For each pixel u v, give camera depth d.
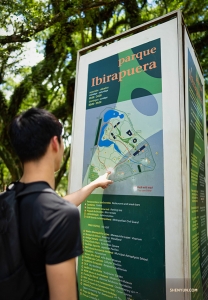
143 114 1.72
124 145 1.78
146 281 1.50
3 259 0.90
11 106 7.77
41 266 0.91
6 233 0.91
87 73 2.18
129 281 1.57
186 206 1.43
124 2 5.70
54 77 7.00
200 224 1.95
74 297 0.85
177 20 1.67
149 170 1.62
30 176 1.02
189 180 1.56
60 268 0.82
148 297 1.48
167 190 1.51
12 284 0.88
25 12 4.02
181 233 1.41
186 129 1.57
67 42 5.81
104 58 2.07
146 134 1.68
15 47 4.39
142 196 1.62
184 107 1.57
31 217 0.90
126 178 1.72
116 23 6.43
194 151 1.85
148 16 5.88
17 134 1.02
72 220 0.88
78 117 2.16
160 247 1.48
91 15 5.02
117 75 1.94
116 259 1.67
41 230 0.86
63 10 4.26
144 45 1.81
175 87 1.59
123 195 1.71
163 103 1.63
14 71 5.50
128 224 1.65
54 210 0.88
